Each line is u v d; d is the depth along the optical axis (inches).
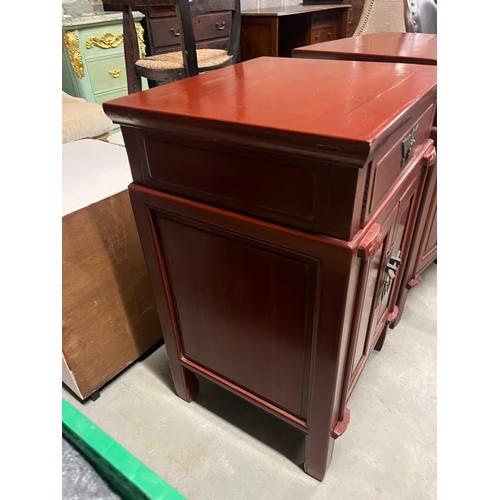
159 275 31.5
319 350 25.7
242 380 33.7
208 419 39.3
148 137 24.7
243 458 35.9
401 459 35.2
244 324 29.3
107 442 24.4
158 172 25.9
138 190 27.4
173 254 29.7
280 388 31.1
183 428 38.6
